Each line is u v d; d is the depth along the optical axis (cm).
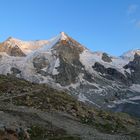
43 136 10675
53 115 14050
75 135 11456
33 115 12538
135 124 18362
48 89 18888
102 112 17838
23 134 9888
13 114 11869
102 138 11762
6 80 19288
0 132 9088
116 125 16125
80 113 15762
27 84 19150
